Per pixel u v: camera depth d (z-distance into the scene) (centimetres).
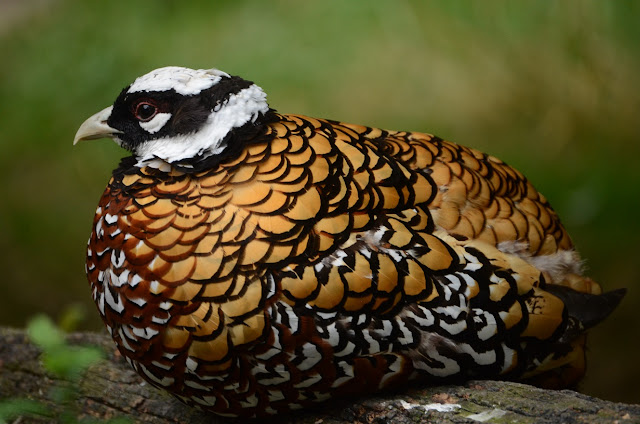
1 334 739
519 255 591
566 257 620
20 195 1352
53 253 1283
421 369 542
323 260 512
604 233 1122
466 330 537
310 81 1301
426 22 1295
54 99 1439
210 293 505
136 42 1438
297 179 520
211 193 515
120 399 654
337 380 530
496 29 1238
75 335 738
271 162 523
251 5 1433
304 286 504
